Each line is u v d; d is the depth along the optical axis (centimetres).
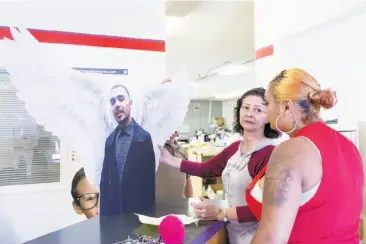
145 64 349
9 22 294
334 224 96
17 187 321
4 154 320
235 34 528
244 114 169
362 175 106
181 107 184
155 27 353
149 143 174
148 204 176
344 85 304
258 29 415
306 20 334
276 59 380
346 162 100
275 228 91
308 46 342
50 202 324
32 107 132
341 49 305
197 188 421
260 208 123
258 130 167
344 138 107
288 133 110
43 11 307
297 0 346
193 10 424
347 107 304
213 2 403
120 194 164
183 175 250
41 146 332
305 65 345
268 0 392
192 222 153
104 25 331
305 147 96
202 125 1453
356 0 272
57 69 138
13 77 128
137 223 152
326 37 320
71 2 317
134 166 169
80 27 321
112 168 160
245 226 158
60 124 139
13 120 323
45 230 321
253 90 172
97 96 151
